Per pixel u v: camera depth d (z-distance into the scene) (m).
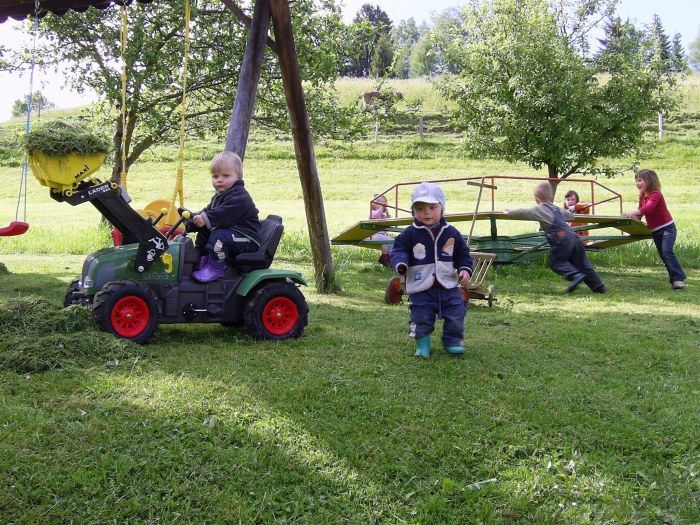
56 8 7.41
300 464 3.76
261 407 4.40
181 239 6.23
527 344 6.24
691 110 40.56
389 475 3.75
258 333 6.08
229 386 4.72
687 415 4.54
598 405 4.67
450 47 14.91
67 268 10.97
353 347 5.93
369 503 3.51
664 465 3.96
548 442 4.13
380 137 37.34
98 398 4.44
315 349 5.83
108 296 5.66
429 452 3.96
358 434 4.11
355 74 72.56
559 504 3.54
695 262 12.50
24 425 4.00
